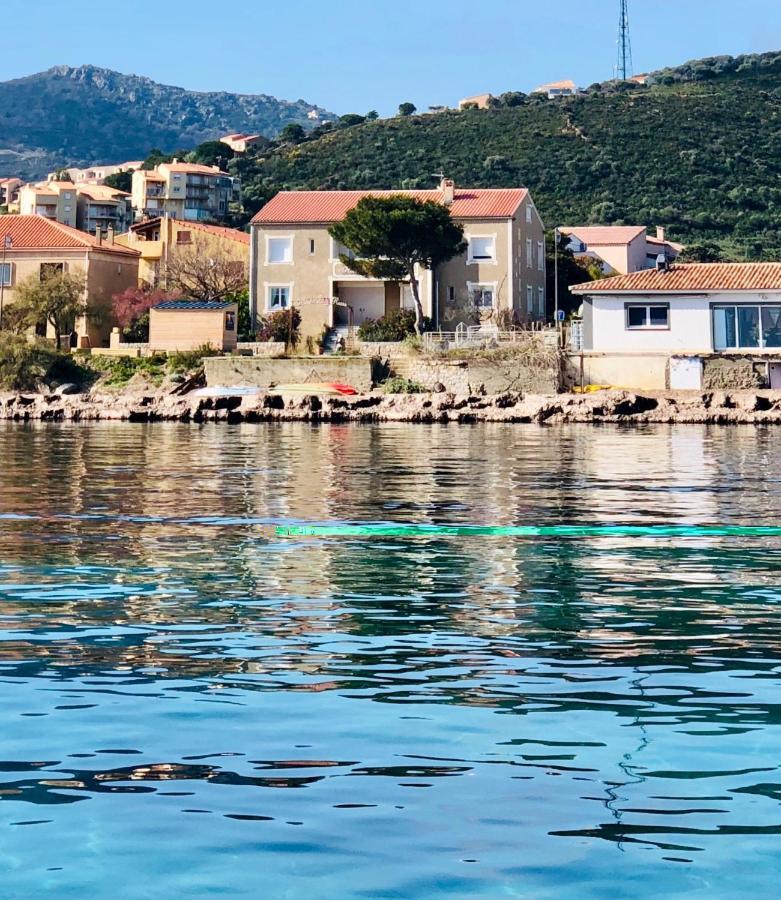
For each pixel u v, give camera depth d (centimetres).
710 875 755
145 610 1543
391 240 8431
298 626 1448
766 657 1293
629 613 1532
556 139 17400
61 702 1110
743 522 2448
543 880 749
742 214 15538
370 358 8025
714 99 18500
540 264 9894
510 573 1845
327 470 3666
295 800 869
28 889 738
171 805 859
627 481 3331
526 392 7588
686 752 972
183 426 6397
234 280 9812
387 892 734
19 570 1853
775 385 7350
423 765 940
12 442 5038
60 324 9438
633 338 7506
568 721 1055
